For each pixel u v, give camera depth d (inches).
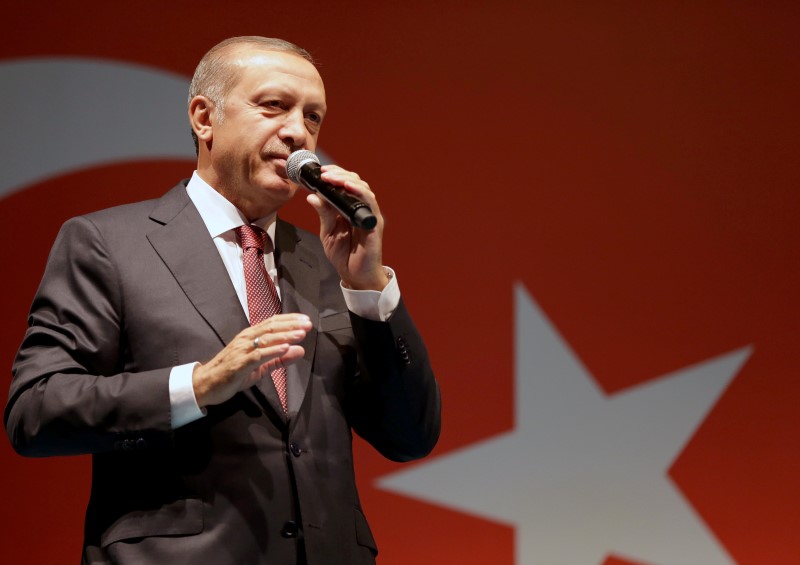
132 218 189.6
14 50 358.9
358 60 374.9
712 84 378.9
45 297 181.5
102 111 359.6
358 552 179.3
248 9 372.8
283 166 193.2
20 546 331.9
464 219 367.6
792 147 376.2
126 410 161.5
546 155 372.8
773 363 362.3
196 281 181.8
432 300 362.0
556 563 349.1
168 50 366.0
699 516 353.4
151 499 167.0
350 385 195.5
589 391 359.6
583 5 381.7
